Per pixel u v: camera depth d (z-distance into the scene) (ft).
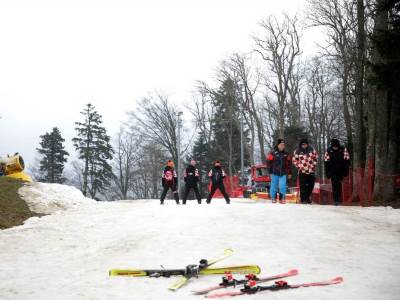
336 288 18.35
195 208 45.96
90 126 219.41
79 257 28.09
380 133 57.31
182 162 189.06
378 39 53.06
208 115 190.29
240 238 30.04
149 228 35.50
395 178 56.65
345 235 30.22
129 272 22.12
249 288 18.26
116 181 222.89
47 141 244.01
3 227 41.60
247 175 201.67
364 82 82.28
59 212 50.80
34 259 28.12
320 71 178.29
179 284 19.71
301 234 30.73
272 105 176.76
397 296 16.88
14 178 64.54
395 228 32.58
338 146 46.55
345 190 65.77
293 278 20.25
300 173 48.75
